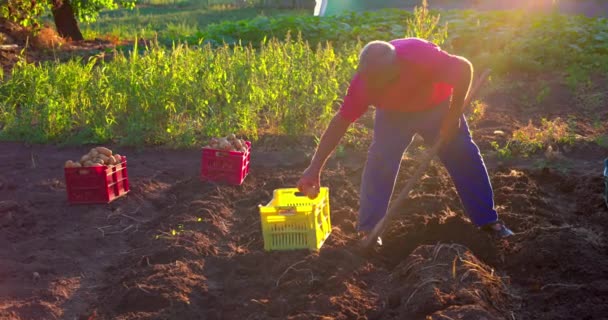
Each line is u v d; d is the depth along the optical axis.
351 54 10.66
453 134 4.87
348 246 5.19
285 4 31.08
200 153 7.98
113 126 8.91
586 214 5.92
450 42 12.67
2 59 13.47
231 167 6.76
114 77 9.03
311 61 9.27
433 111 4.93
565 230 5.13
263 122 9.27
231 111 8.50
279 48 9.61
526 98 10.02
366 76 4.46
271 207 5.00
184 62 9.16
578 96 9.99
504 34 12.78
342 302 4.29
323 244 5.20
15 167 7.53
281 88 8.63
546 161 7.39
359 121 8.98
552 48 11.90
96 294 4.73
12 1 15.88
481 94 10.17
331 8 19.02
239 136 8.44
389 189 5.11
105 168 6.25
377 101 4.79
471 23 13.63
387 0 18.97
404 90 4.70
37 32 15.83
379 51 4.44
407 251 5.18
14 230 5.75
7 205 6.20
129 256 5.26
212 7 31.42
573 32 12.73
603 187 6.30
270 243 5.08
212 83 8.84
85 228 5.82
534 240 5.00
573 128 8.45
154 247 5.30
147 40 18.59
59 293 4.69
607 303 4.21
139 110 8.60
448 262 4.52
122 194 6.51
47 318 4.38
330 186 6.63
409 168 7.00
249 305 4.35
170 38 14.87
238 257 5.04
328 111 8.53
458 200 6.12
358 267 4.83
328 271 4.74
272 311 4.29
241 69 8.99
